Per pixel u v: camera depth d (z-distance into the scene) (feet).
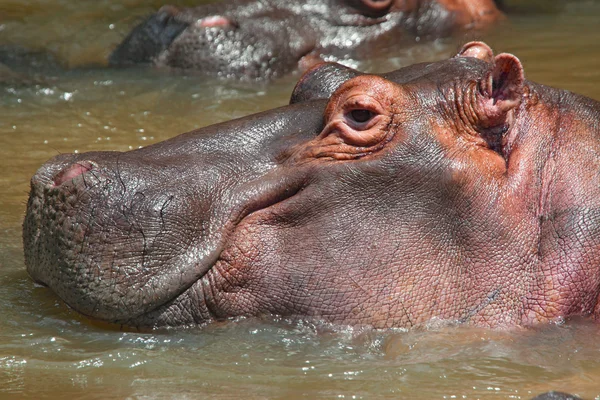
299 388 39.93
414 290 43.42
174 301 43.78
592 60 92.27
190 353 42.88
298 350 43.04
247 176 44.96
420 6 105.60
